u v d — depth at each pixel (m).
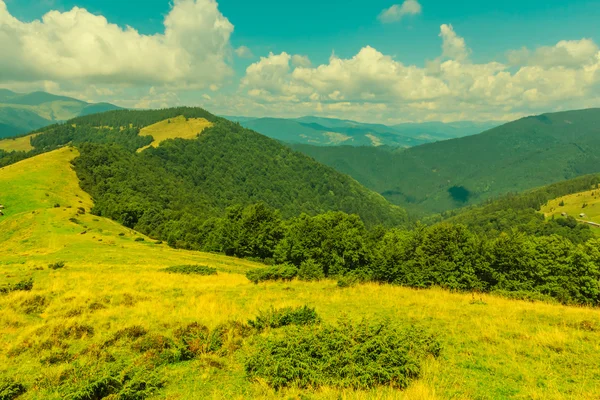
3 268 28.56
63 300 16.88
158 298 18.16
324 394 8.03
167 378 9.34
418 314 15.58
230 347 11.23
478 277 32.44
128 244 60.91
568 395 8.11
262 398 8.07
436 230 35.19
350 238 40.91
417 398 7.65
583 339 12.03
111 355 10.59
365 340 9.84
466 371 9.55
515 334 12.67
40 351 10.91
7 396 8.20
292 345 9.63
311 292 20.88
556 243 35.81
